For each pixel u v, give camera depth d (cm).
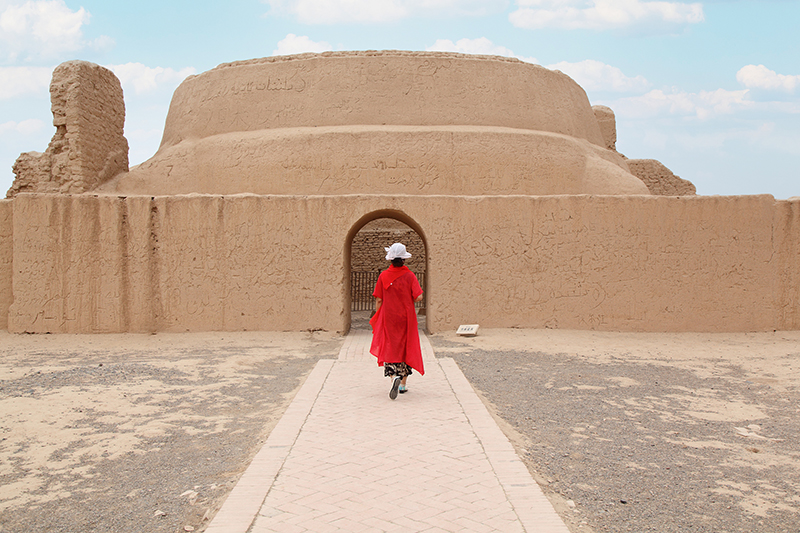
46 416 532
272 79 1283
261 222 1034
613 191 1230
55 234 1011
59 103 1148
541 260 1052
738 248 1050
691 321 1052
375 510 327
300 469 387
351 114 1250
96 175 1203
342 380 654
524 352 886
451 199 1047
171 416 550
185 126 1352
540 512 325
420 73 1266
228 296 1032
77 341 963
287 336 1009
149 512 353
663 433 521
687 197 1052
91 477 407
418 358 578
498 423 525
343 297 1039
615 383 708
